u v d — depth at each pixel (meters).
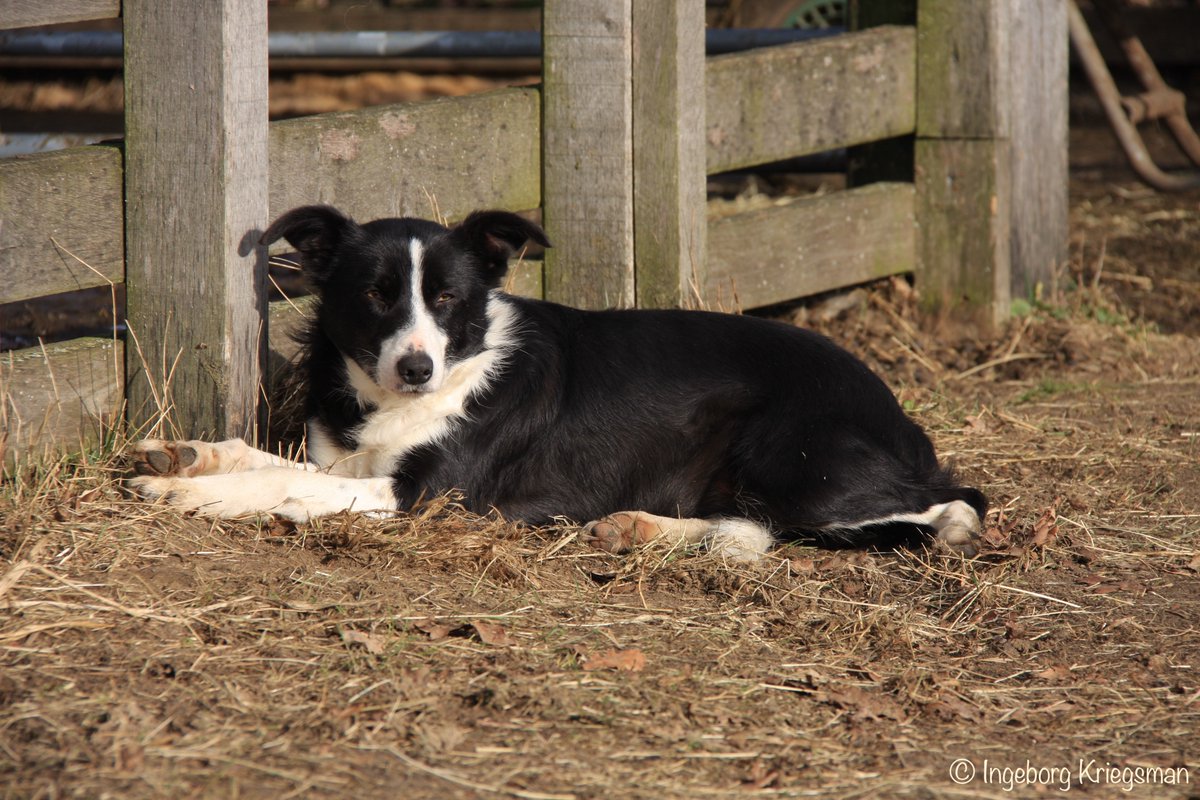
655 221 10.09
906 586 7.20
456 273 7.49
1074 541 7.85
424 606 6.34
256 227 7.85
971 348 12.37
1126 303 14.05
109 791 4.60
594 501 7.86
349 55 14.68
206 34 7.36
